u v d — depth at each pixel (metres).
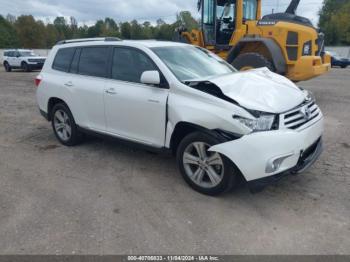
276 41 9.59
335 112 8.34
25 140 6.48
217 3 10.78
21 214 3.71
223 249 3.08
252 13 11.12
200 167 4.06
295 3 11.09
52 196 4.13
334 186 4.24
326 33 53.81
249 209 3.74
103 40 5.35
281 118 3.67
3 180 4.63
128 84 4.75
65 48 5.98
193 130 4.19
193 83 4.13
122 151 5.68
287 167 3.61
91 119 5.40
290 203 3.85
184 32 12.07
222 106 3.74
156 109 4.33
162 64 4.41
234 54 10.20
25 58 23.72
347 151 5.49
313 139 3.97
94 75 5.31
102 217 3.63
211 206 3.82
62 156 5.52
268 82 4.32
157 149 4.50
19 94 12.41
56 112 6.07
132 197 4.07
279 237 3.24
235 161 3.61
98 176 4.70
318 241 3.17
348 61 26.56
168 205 3.86
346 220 3.49
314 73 9.20
